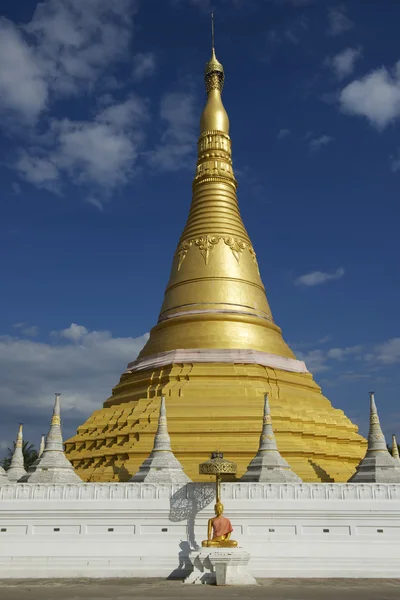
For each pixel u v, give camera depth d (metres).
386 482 26.22
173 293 41.22
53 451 27.27
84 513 24.95
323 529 24.62
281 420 32.78
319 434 34.31
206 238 41.69
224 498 25.03
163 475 26.25
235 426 31.88
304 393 37.75
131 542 24.58
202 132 46.47
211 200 43.62
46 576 23.97
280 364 38.00
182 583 22.16
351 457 34.62
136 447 31.30
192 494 25.20
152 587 21.02
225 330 37.97
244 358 36.25
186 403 33.44
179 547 24.45
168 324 39.78
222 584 21.56
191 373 35.44
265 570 23.89
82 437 36.00
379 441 27.78
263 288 42.84
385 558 24.16
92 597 18.30
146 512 24.89
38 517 24.95
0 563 24.27
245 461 30.53
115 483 25.47
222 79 48.25
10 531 24.81
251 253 42.97
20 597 18.33
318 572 23.83
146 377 37.50
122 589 20.42
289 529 24.66
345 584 21.84
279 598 18.16
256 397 33.78
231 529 23.38
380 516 24.70
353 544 24.39
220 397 33.75
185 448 31.02
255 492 25.22
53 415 28.19
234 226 42.94
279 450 30.77
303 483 25.33
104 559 24.30
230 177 45.03
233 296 39.72
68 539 24.67
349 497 25.09
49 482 26.16
